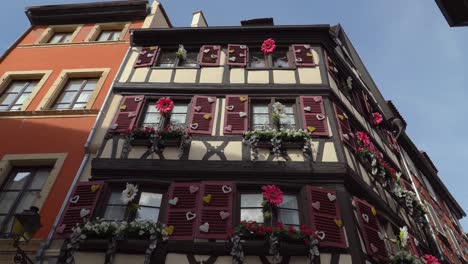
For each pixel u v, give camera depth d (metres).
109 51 11.30
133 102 9.15
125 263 6.17
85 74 10.51
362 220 7.15
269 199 6.81
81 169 7.71
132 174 7.53
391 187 9.93
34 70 10.86
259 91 9.35
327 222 6.75
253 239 6.33
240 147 8.00
